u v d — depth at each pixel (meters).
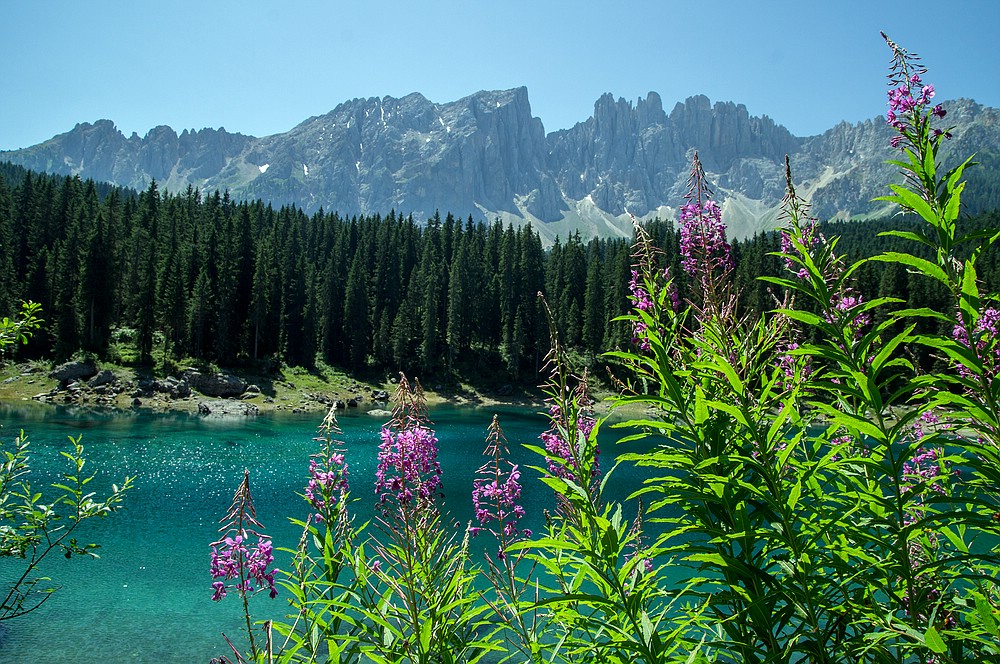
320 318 88.19
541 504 24.12
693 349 3.59
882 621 2.69
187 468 33.19
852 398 3.13
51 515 7.16
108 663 13.10
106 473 30.69
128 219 96.00
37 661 13.09
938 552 3.41
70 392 60.78
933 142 2.95
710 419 2.96
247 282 82.56
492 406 79.75
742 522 2.84
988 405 2.62
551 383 3.52
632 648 2.72
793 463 2.89
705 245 3.75
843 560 2.97
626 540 3.14
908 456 2.64
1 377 61.41
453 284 92.44
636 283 3.72
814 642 2.77
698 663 2.71
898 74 3.05
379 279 99.94
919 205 2.71
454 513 24.16
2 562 18.61
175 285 71.75
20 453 7.17
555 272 106.38
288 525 23.53
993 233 2.56
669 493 3.00
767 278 3.04
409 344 93.62
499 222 114.00
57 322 67.25
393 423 3.71
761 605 2.73
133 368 67.75
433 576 3.56
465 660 3.66
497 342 96.44
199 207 115.81
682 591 2.98
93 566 18.70
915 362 3.45
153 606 16.11
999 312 3.22
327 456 4.37
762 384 3.14
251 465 35.03
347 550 3.90
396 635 3.42
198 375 67.25
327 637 3.44
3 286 69.44
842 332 2.81
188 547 20.81
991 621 2.34
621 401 3.18
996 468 2.58
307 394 73.19
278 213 121.88
